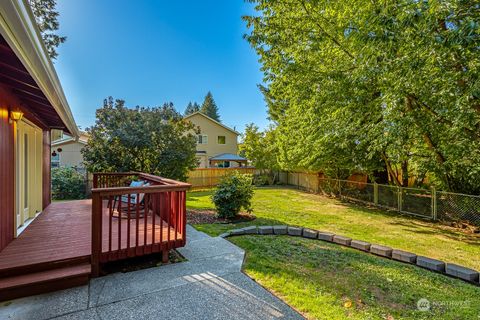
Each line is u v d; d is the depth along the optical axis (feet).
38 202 18.52
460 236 18.13
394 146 20.79
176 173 29.32
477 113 16.12
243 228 17.37
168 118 30.96
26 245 11.15
